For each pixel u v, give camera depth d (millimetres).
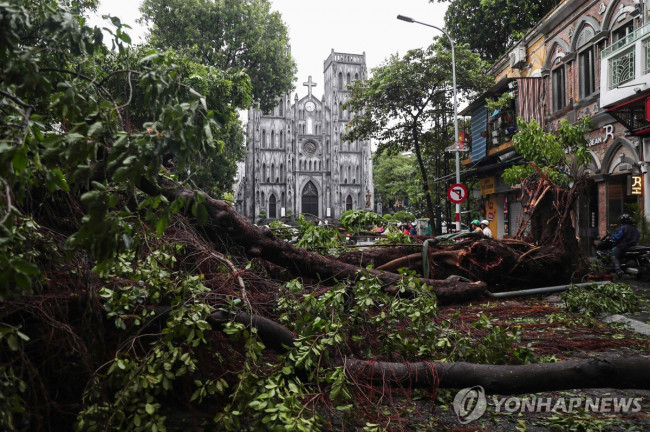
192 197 2152
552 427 2990
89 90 2410
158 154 1948
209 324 2754
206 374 2779
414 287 3688
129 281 3020
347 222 7207
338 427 2893
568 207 7805
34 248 2592
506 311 6293
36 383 2455
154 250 3598
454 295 5680
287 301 3541
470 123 29281
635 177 13656
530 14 24375
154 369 2406
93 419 2287
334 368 2979
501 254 7195
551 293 7418
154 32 29234
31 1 2293
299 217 6891
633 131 12844
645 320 5910
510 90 21781
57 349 2609
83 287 2809
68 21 2148
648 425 3006
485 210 27828
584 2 17156
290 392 2752
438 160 27094
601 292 6746
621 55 13391
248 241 4480
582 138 8859
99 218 1888
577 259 7793
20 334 2057
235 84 16312
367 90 24297
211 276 3955
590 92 16922
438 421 3031
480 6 26000
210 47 28641
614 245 11117
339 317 3354
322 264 4754
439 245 7414
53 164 1870
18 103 1907
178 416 2910
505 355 3629
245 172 79000
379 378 3053
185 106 1979
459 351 3445
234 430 2504
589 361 2770
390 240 7367
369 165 80562
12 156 1642
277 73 32938
